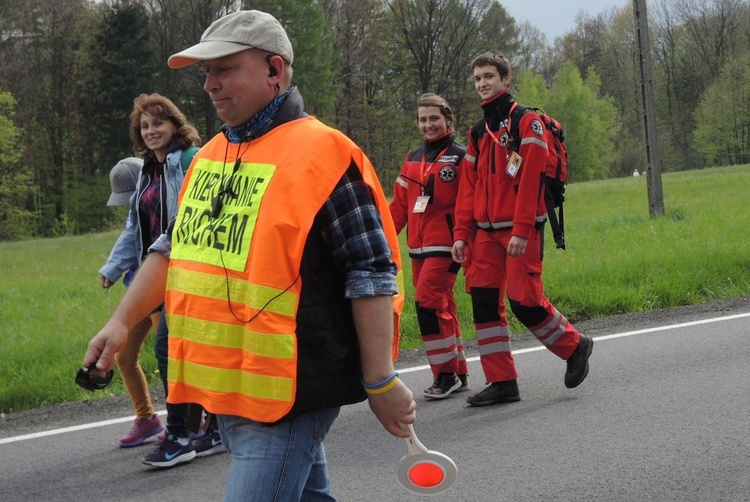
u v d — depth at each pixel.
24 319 9.66
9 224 49.94
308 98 46.78
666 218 16.52
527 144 5.38
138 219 5.04
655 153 16.94
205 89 2.52
